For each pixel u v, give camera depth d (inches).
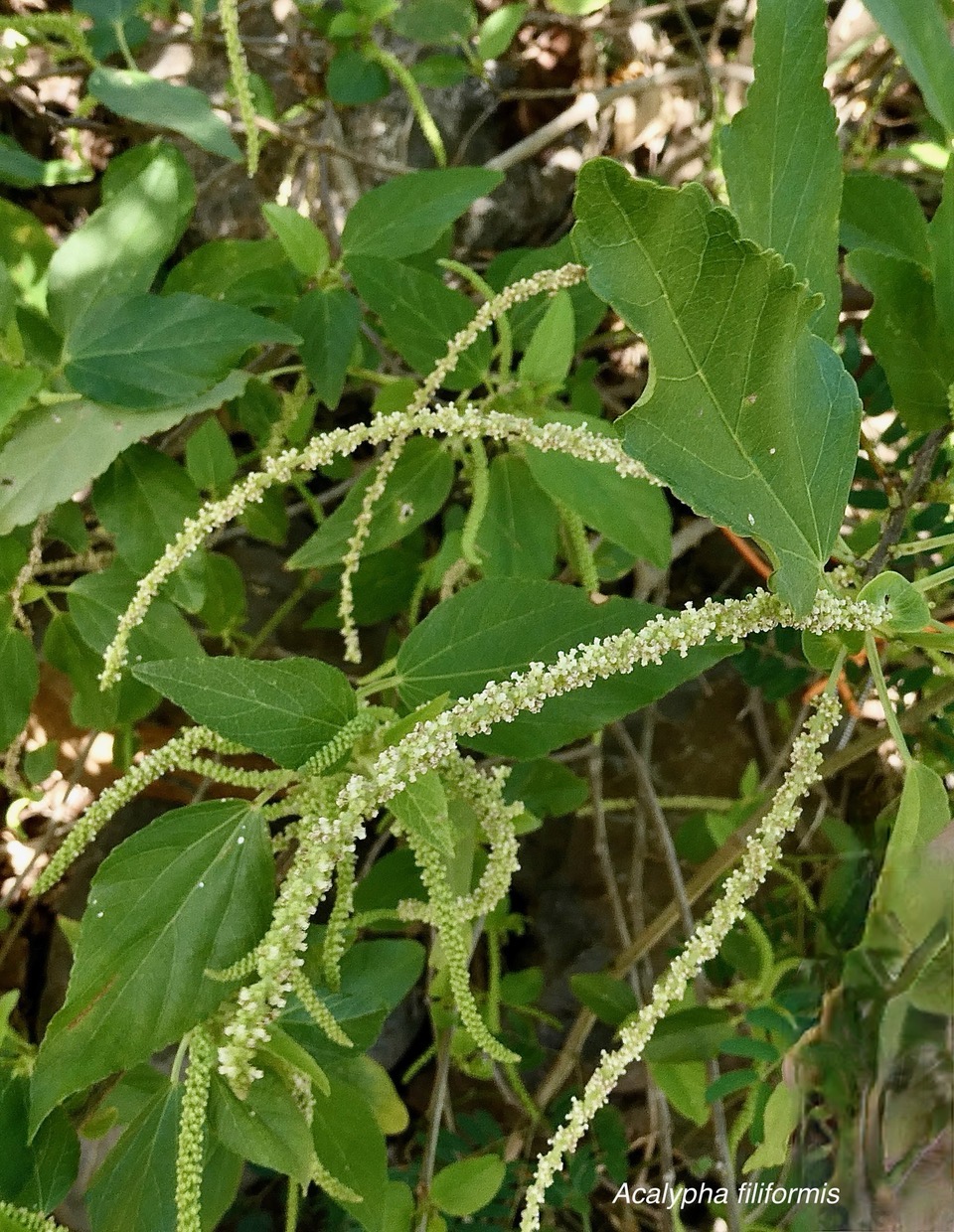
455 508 22.2
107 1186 13.9
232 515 14.1
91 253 15.9
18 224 18.5
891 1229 10.5
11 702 17.2
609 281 10.2
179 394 15.3
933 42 13.1
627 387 25.3
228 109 21.6
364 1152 14.4
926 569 17.5
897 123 24.1
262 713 12.3
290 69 22.5
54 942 24.1
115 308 15.6
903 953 10.5
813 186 12.7
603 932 25.3
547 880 26.0
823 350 11.4
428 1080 25.2
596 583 17.5
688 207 10.0
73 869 24.0
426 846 13.2
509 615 13.4
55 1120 14.1
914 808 11.5
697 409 10.7
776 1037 15.9
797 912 17.7
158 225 16.0
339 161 22.8
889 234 16.2
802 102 12.5
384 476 15.7
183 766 13.6
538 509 16.9
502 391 16.9
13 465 15.4
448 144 25.8
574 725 13.3
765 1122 13.6
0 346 15.3
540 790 19.7
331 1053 14.7
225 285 18.3
